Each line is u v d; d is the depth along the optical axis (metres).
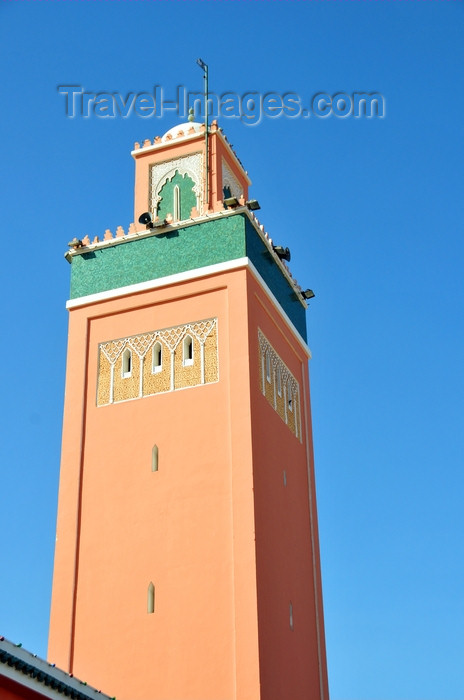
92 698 25.17
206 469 30.39
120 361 33.09
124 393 32.59
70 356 33.75
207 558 29.23
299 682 30.34
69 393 33.16
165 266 33.75
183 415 31.42
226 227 33.50
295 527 32.81
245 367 31.22
